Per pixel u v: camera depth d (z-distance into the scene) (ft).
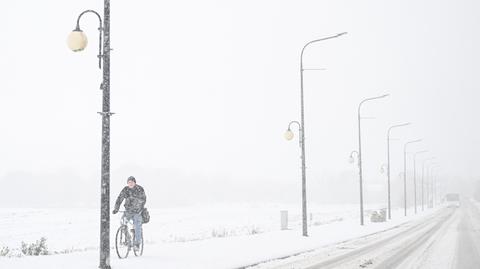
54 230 122.52
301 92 74.74
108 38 36.60
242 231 109.19
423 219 141.90
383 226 103.91
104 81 36.42
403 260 45.68
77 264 37.01
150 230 122.31
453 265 42.34
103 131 36.29
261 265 41.29
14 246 83.05
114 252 46.34
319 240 65.77
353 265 41.60
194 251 48.32
